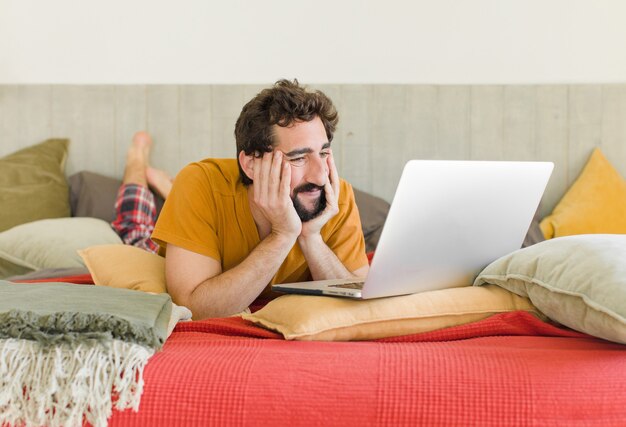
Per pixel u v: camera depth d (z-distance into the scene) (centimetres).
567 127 326
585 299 121
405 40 330
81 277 196
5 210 303
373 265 128
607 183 316
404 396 101
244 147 162
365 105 326
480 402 101
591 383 103
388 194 326
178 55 330
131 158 316
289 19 330
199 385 104
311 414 101
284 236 161
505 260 143
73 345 105
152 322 117
